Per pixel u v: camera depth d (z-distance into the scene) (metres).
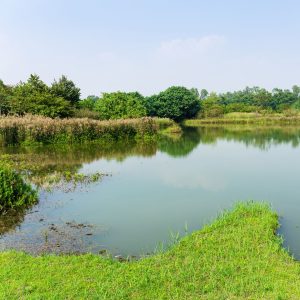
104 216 11.61
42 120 30.64
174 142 34.47
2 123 28.08
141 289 6.40
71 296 6.12
